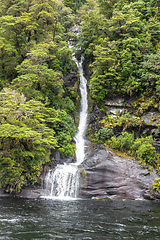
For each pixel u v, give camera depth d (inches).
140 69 1233.4
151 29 1460.4
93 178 882.8
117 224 501.7
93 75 1402.6
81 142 1259.8
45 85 1198.3
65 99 1336.1
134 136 1138.7
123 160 957.2
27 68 1082.7
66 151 1076.5
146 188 854.5
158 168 934.4
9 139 850.1
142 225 498.6
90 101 1473.9
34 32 1487.5
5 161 807.1
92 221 521.7
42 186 890.7
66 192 885.2
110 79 1270.9
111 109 1268.5
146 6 1628.9
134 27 1378.0
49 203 732.0
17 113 818.2
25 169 874.8
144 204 740.7
